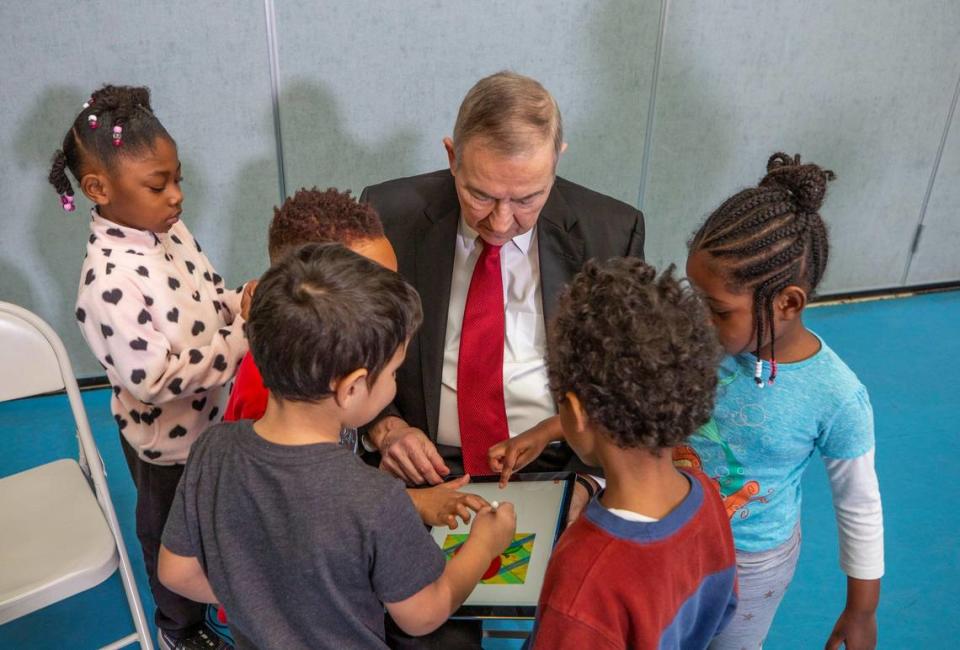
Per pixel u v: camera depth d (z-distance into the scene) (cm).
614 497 80
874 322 306
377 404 87
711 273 95
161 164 131
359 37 229
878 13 269
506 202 114
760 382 101
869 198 306
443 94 243
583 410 77
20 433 234
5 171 221
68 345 252
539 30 241
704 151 279
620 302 74
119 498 211
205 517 86
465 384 140
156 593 149
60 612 176
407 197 141
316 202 109
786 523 112
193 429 143
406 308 84
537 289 138
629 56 253
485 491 120
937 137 300
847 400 99
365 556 80
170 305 137
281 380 80
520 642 170
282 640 83
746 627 120
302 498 79
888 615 175
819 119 285
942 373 271
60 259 239
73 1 204
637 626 74
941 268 331
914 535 198
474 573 95
